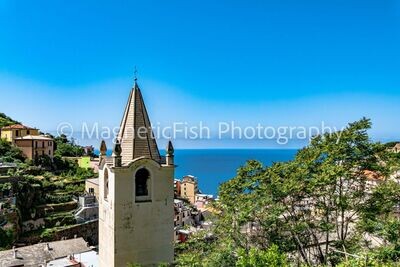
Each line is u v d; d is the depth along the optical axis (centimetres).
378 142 3053
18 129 12812
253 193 3406
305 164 3253
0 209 7700
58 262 5731
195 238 3431
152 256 3022
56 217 9019
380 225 2927
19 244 7762
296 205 3362
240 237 3225
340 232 3559
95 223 9494
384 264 2136
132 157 2972
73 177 11750
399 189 3045
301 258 3412
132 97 3094
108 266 3012
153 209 3020
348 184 3166
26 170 10394
